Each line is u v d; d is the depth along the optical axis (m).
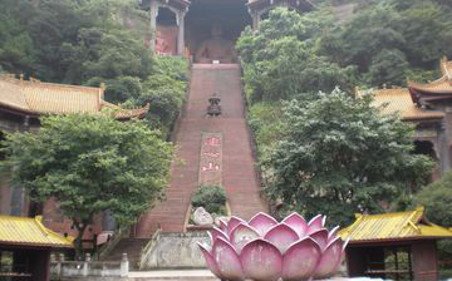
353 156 25.22
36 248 18.77
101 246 33.34
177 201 38.38
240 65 75.56
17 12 59.03
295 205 25.66
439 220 21.14
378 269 17.27
